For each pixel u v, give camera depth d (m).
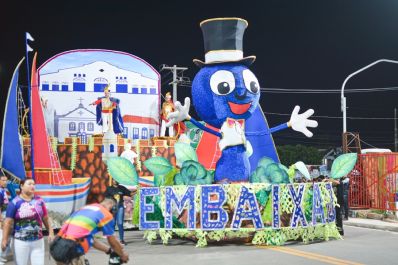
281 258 9.66
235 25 12.54
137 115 18.39
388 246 11.24
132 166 12.27
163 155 16.78
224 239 12.02
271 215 11.45
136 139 18.02
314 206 12.02
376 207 18.42
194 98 12.73
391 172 17.67
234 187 11.46
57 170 14.34
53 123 17.52
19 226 6.51
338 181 13.33
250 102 12.39
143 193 12.11
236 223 11.33
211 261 9.44
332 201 12.65
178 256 10.12
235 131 12.27
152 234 12.26
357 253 10.20
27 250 6.52
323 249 10.80
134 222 12.66
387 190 17.80
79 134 17.67
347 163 12.98
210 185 11.45
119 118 17.41
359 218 18.16
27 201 6.58
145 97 18.52
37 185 14.02
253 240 11.51
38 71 17.56
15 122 11.69
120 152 16.30
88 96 17.88
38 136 13.95
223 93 12.21
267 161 12.30
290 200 11.66
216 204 11.39
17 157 11.60
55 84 17.64
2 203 9.79
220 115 12.35
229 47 12.52
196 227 11.52
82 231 5.52
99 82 18.02
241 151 12.27
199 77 12.61
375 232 14.38
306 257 9.74
